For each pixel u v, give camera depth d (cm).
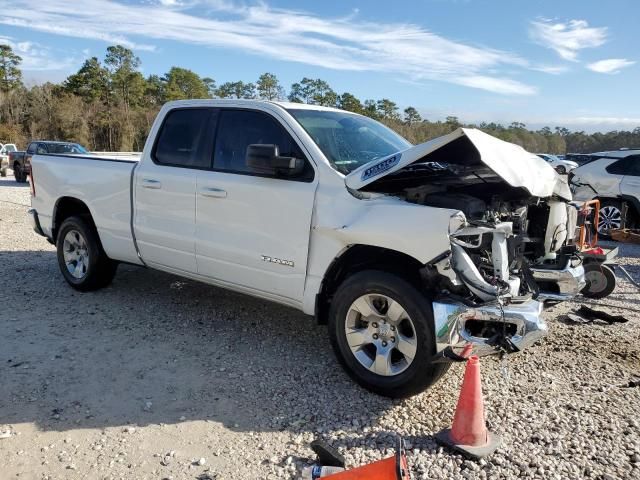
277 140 420
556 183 429
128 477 276
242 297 577
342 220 366
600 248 619
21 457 291
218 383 381
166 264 495
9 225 1030
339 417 339
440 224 325
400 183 388
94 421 328
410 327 352
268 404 354
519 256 403
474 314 323
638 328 519
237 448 304
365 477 239
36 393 359
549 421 338
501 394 374
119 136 7269
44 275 651
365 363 369
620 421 339
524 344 326
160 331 475
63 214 610
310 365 414
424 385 345
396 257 364
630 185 1047
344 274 393
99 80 8738
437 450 305
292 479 278
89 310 525
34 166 616
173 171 473
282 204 398
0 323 484
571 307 586
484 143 338
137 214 504
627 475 284
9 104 7231
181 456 296
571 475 283
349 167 400
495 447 304
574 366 424
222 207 435
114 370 397
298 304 402
